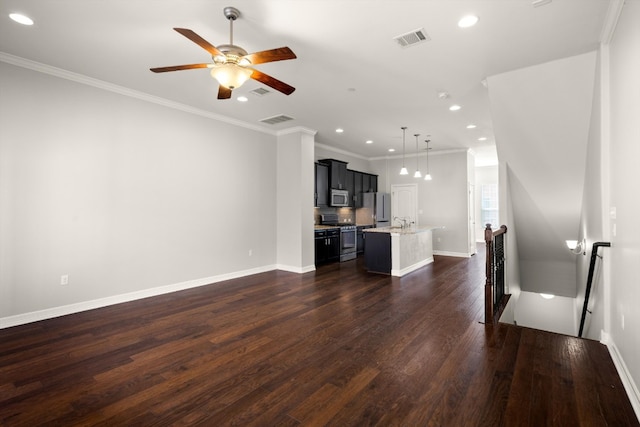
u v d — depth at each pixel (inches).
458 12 97.3
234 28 106.7
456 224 320.5
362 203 346.9
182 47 120.4
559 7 94.7
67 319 137.8
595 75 126.0
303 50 121.0
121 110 161.2
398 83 152.1
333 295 176.4
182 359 102.9
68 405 79.1
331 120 215.6
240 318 140.3
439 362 100.3
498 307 158.2
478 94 166.4
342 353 107.0
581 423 71.3
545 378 90.1
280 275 226.7
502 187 185.3
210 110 195.5
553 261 255.0
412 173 349.1
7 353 106.4
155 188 174.7
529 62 130.4
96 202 152.6
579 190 179.0
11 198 129.2
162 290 177.9
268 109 192.5
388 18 100.7
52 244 139.5
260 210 234.8
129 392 84.7
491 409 76.7
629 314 85.4
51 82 138.7
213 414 75.8
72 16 100.4
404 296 174.7
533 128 156.4
